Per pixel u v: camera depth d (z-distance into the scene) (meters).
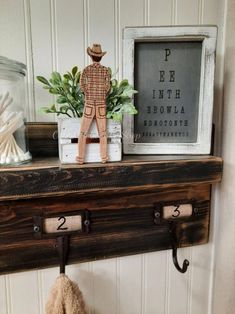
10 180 0.47
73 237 0.59
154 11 0.65
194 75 0.60
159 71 0.60
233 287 0.65
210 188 0.68
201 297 0.75
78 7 0.61
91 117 0.50
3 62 0.49
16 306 0.62
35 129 0.61
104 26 0.63
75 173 0.50
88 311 0.67
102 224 0.60
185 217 0.66
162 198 0.64
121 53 0.64
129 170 0.52
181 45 0.59
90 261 0.62
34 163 0.52
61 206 0.57
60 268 0.59
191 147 0.61
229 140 0.64
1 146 0.49
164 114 0.61
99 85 0.50
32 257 0.57
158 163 0.54
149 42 0.58
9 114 0.50
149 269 0.70
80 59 0.62
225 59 0.65
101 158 0.52
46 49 0.61
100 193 0.59
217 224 0.70
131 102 0.55
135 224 0.63
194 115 0.61
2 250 0.56
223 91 0.67
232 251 0.65
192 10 0.67
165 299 0.73
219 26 0.68
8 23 0.58
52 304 0.58
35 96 0.61
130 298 0.70
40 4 0.59
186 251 0.72
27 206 0.55
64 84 0.52
